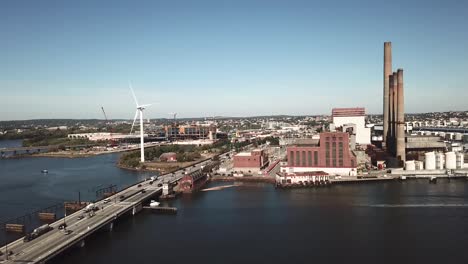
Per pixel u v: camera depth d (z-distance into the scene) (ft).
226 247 514.68
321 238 542.98
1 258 437.99
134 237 560.61
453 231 558.56
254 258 476.95
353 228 582.76
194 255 488.85
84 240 530.68
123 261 470.80
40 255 446.60
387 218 629.51
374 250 495.82
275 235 559.38
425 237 536.83
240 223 622.54
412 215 640.99
